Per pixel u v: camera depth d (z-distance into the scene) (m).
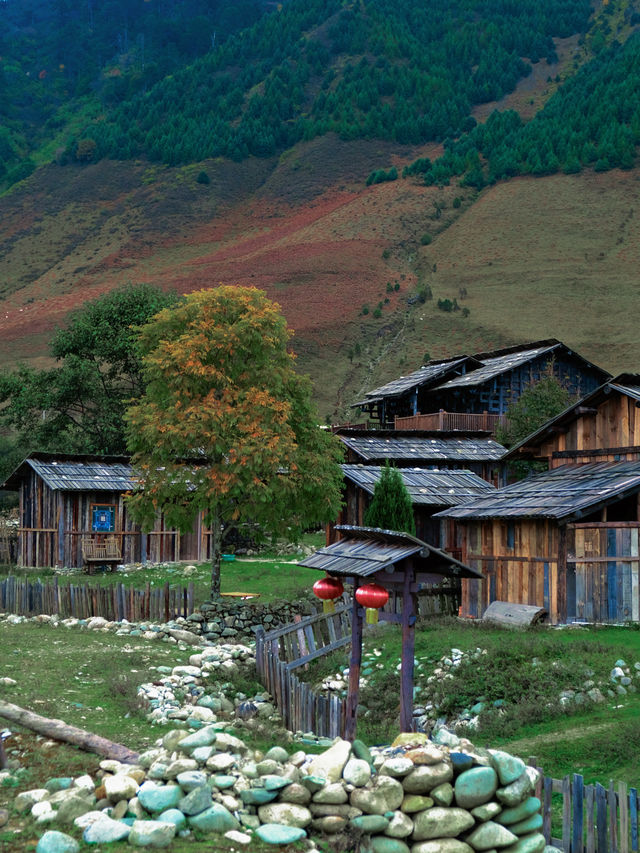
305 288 163.62
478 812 9.96
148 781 10.02
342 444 29.72
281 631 21.83
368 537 14.73
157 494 27.23
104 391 60.97
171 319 28.08
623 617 23.11
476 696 18.17
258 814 9.87
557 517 23.08
